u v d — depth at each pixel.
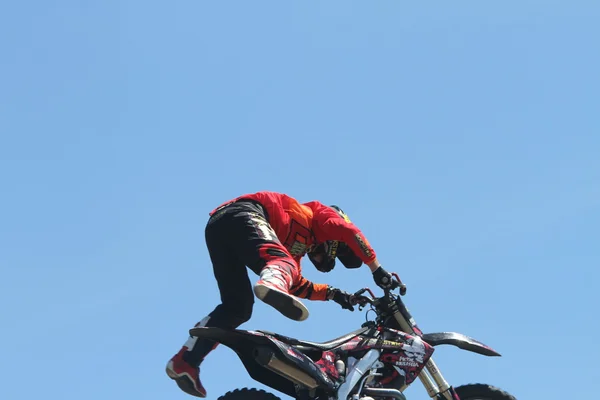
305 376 10.72
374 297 12.20
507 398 11.89
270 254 11.03
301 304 10.17
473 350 11.88
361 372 11.22
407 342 11.50
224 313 11.88
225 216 11.55
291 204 11.97
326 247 12.28
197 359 11.55
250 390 11.16
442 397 11.70
